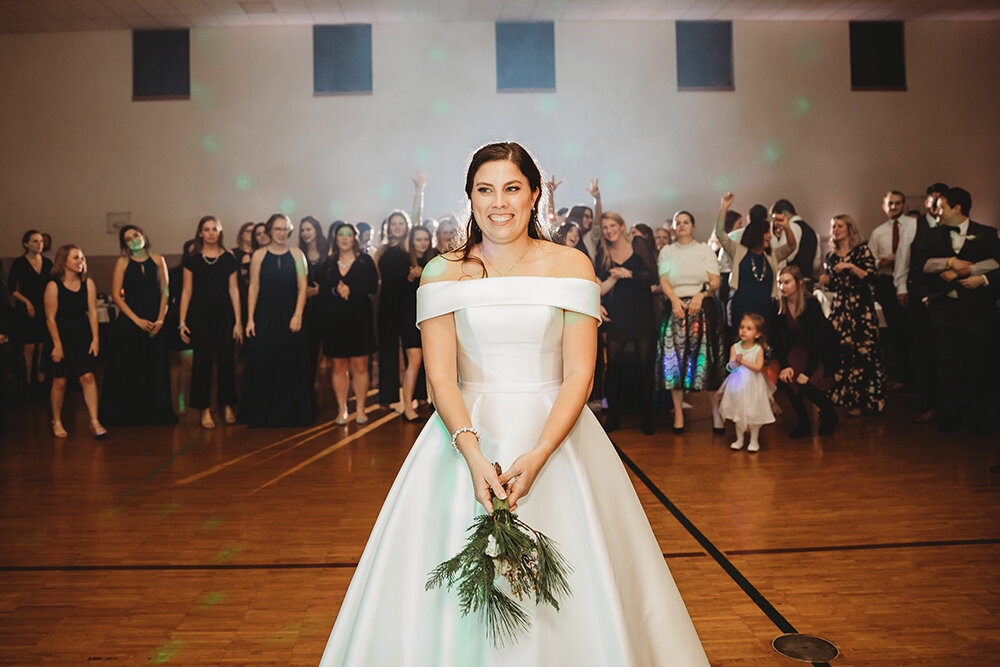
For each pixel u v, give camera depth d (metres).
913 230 6.04
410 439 5.28
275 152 10.15
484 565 1.33
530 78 10.16
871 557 2.98
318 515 3.62
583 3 9.62
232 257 5.96
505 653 1.37
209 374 5.86
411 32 10.12
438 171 10.20
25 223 10.05
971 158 10.34
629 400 6.23
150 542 3.26
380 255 6.24
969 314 5.02
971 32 10.29
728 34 10.20
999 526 3.31
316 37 10.11
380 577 1.44
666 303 5.29
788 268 5.16
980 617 2.45
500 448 1.50
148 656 2.25
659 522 3.44
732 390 4.83
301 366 5.86
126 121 10.07
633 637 1.41
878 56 10.26
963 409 5.91
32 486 4.19
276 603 2.62
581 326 1.56
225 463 4.68
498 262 1.61
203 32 10.05
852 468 4.34
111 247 10.08
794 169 10.25
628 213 10.23
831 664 2.15
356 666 1.38
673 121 10.20
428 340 1.57
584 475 1.50
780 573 2.83
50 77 10.00
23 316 7.10
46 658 2.24
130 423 5.96
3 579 2.85
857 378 5.75
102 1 9.16
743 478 4.17
